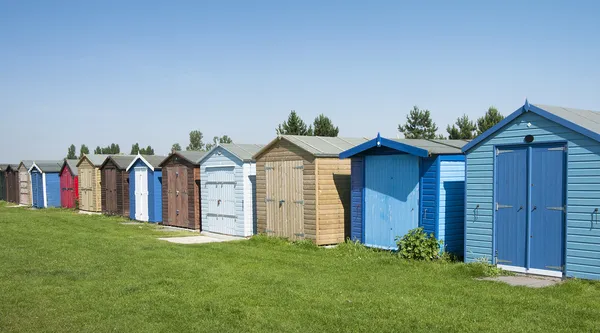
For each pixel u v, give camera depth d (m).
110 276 10.85
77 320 7.80
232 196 19.28
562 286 9.26
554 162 10.27
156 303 8.67
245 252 14.27
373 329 7.14
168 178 23.30
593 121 10.56
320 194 15.37
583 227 9.77
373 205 14.27
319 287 9.67
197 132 66.88
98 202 30.69
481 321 7.37
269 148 17.05
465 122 36.69
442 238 12.52
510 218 10.98
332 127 40.38
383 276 10.62
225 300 8.83
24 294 9.27
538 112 10.40
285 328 7.29
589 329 6.93
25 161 39.09
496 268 10.89
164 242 16.69
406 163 13.30
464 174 12.45
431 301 8.51
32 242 16.09
